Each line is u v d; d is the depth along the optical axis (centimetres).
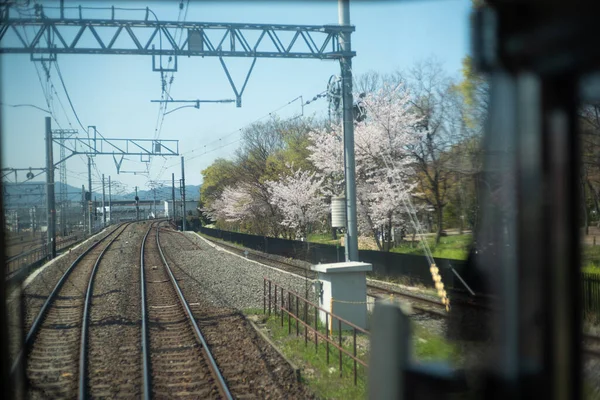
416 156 2150
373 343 369
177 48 1392
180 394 756
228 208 4556
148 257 3100
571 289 315
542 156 311
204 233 6212
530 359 345
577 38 277
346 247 1508
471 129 1677
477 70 353
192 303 1517
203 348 995
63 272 2320
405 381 358
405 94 2189
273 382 787
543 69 302
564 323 317
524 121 324
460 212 1841
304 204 2911
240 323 1225
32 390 772
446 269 1373
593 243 1351
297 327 1066
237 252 3388
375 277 1945
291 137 4350
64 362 938
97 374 861
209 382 803
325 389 745
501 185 530
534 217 328
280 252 3025
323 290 1152
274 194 3156
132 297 1664
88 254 3306
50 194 2758
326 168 2577
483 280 679
